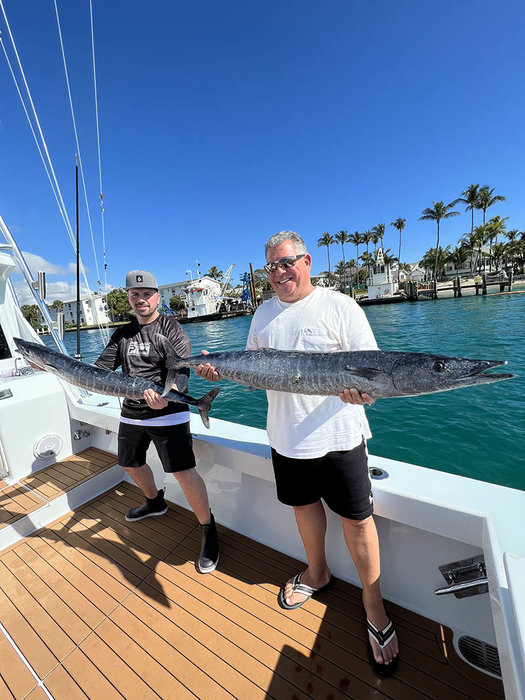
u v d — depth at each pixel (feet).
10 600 6.58
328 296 5.46
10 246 10.84
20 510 8.56
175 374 6.95
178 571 7.03
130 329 7.79
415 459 17.21
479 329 55.57
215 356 6.35
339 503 5.06
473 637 5.12
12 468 9.70
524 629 2.46
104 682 5.09
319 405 5.25
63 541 8.06
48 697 4.95
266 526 7.59
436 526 5.06
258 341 6.09
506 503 4.88
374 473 5.98
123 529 8.37
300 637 5.53
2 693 5.04
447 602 5.42
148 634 5.76
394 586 5.93
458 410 22.11
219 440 7.84
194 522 8.50
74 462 10.57
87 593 6.64
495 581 3.37
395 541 5.82
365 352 5.23
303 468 5.33
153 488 8.56
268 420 5.78
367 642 5.36
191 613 6.09
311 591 6.16
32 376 11.00
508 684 2.64
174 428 7.06
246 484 7.72
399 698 4.64
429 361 5.02
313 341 5.36
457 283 123.85
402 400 24.58
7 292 12.58
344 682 4.87
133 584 6.77
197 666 5.22
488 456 16.79
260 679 4.99
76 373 7.50
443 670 4.90
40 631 5.94
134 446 7.80
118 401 11.09
